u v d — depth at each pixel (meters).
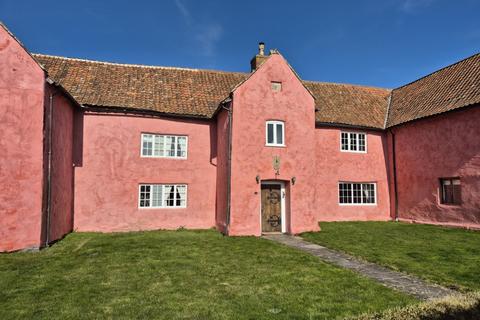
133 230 16.59
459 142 17.12
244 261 10.23
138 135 17.06
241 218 15.41
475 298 6.57
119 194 16.55
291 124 16.58
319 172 20.23
